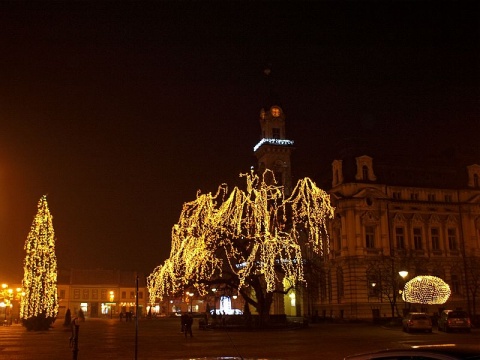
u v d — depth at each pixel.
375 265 71.12
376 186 74.25
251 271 54.34
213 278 58.53
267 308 54.09
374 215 73.25
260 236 53.56
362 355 8.34
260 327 52.47
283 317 58.12
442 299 55.19
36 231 56.72
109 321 87.56
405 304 69.62
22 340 40.75
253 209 55.34
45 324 55.09
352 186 73.88
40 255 56.16
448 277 74.50
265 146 90.62
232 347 32.81
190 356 27.28
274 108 93.69
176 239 55.22
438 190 77.56
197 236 53.88
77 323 26.17
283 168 90.56
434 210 76.62
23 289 56.50
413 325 45.81
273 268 53.84
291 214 68.12
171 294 55.84
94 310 126.06
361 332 47.97
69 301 124.62
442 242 75.88
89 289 126.81
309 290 58.44
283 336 43.06
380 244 72.69
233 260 62.12
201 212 54.44
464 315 46.72
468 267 72.88
